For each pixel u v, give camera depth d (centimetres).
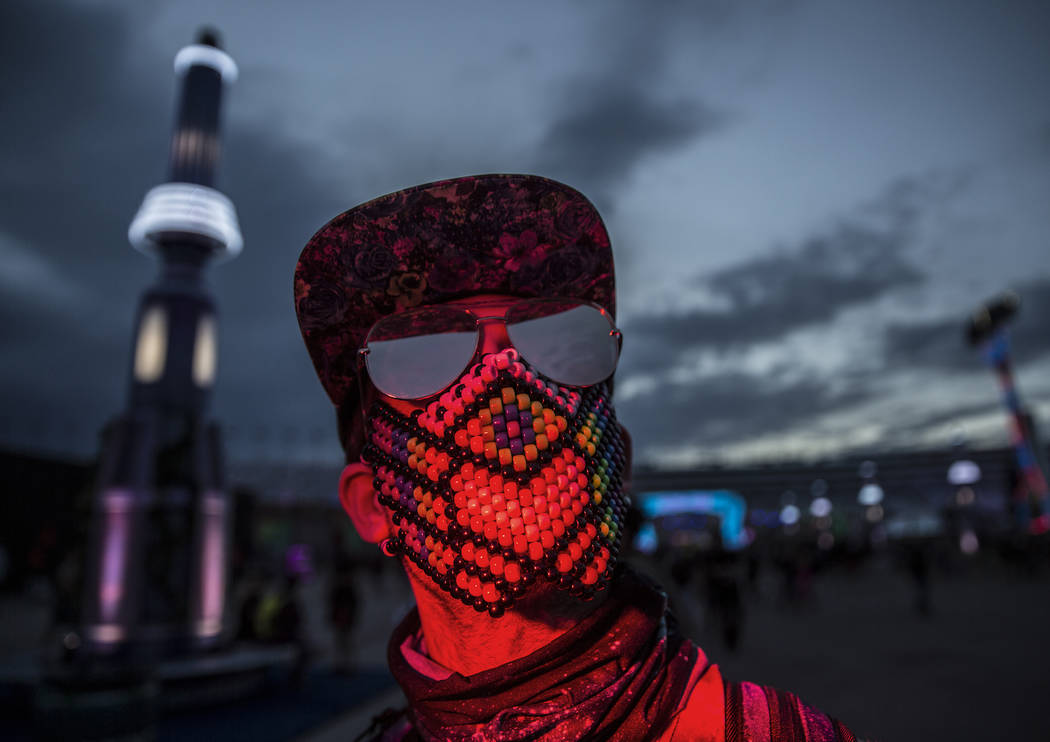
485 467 68
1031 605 1648
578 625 68
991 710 631
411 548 73
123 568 805
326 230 87
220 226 932
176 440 859
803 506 6612
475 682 67
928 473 6512
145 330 882
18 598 2409
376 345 80
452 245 89
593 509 69
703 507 6588
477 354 76
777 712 69
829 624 1409
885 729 579
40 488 2697
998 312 6172
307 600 2317
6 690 673
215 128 984
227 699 764
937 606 1733
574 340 80
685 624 308
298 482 4400
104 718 466
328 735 630
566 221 88
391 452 77
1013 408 6031
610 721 64
